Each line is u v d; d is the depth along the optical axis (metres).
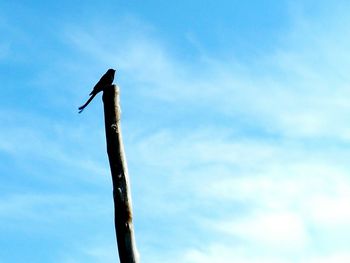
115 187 7.48
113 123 7.82
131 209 7.39
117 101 7.97
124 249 7.14
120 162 7.59
